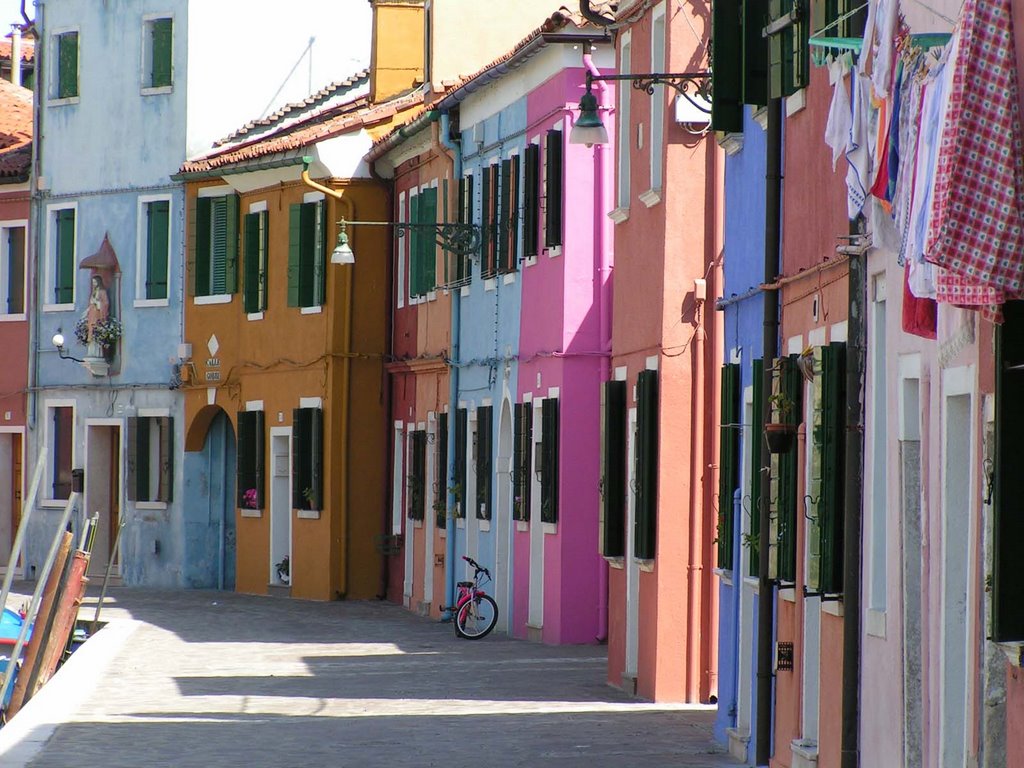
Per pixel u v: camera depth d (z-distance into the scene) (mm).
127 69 112688
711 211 56125
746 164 46594
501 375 81625
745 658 43625
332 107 109438
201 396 108625
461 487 87312
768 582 40812
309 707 52969
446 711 52188
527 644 73875
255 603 97938
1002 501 24641
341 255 86062
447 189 89750
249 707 52781
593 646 72500
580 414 72938
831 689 36062
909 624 31453
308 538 101375
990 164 22609
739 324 47062
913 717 31234
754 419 43625
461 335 88250
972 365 27359
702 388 55938
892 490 32562
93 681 59438
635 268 59781
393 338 100562
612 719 50406
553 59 74250
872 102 29734
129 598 100750
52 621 64188
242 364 106250
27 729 46812
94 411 112875
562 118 73562
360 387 100562
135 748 43750
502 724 49125
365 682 60062
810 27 39531
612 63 73000
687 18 55750
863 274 35000
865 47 29016
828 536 35344
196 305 109000
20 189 117062
